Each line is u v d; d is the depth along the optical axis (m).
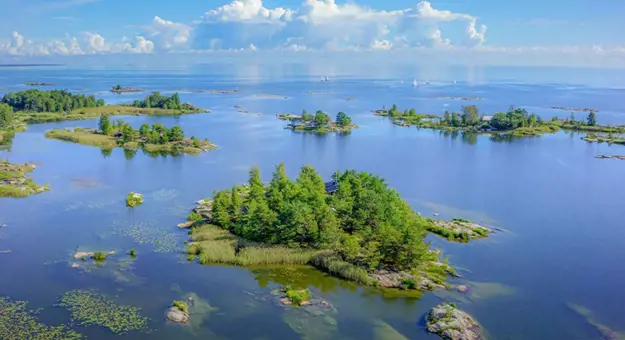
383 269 96.00
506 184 165.62
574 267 101.75
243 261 99.19
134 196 138.38
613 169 189.25
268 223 106.81
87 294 86.25
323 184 131.38
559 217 132.50
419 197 148.62
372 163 194.62
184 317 79.38
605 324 81.00
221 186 155.88
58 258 100.50
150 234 113.94
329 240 102.31
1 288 87.50
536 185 164.88
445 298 87.69
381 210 110.06
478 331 77.12
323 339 75.12
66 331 75.12
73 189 150.38
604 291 91.94
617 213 136.00
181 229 117.25
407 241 94.69
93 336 74.12
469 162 199.00
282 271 97.19
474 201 145.75
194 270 96.69
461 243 113.00
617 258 106.50
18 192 142.38
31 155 198.00
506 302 86.94
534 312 83.88
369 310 83.50
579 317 82.88
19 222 120.94
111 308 82.00
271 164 189.88
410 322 80.06
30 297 84.69
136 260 100.38
